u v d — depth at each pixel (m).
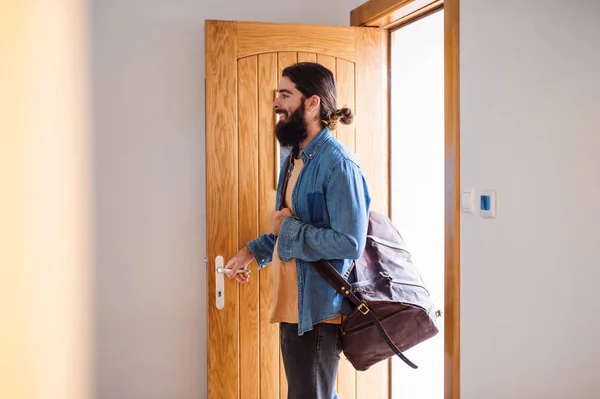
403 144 3.25
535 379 1.86
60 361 2.26
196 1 3.01
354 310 2.26
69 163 2.44
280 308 2.38
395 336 2.26
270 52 2.85
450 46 2.31
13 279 1.75
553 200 1.77
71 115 2.47
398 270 2.38
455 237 2.29
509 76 1.97
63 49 2.35
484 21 2.11
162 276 3.00
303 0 3.15
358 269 2.36
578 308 1.68
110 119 2.93
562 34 1.73
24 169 1.86
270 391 2.86
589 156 1.62
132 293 2.97
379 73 2.98
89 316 2.78
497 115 2.04
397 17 2.83
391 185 3.10
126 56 2.94
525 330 1.90
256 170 2.84
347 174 2.25
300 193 2.34
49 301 2.12
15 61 1.78
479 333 2.16
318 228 2.28
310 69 2.42
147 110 2.97
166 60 2.99
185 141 3.01
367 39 2.96
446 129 2.35
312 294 2.28
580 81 1.66
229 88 2.80
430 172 3.31
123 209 2.96
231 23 2.81
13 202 1.75
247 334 2.83
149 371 3.00
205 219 3.04
